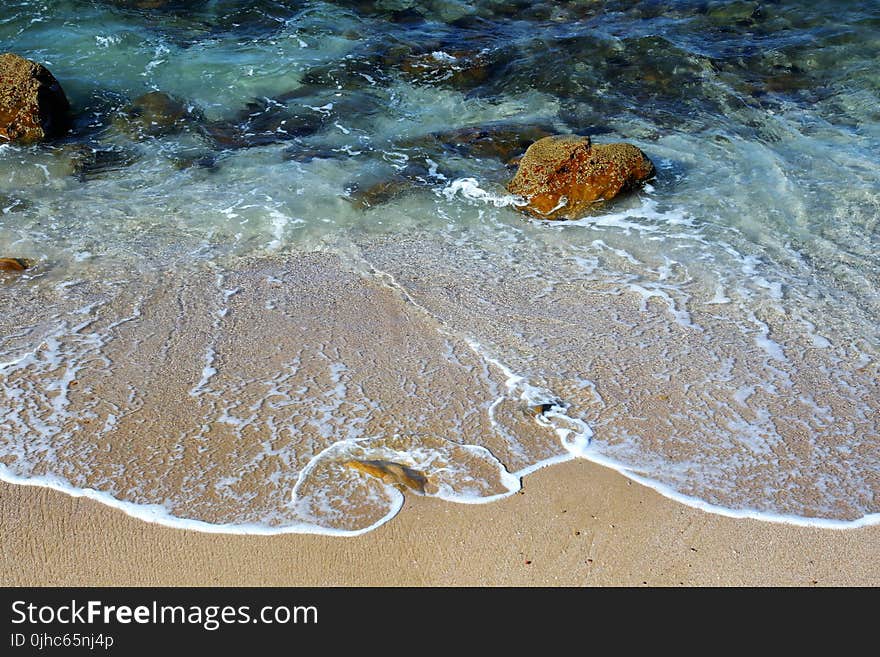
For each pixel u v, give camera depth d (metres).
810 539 3.97
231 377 4.98
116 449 4.41
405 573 3.82
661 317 5.66
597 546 3.93
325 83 9.57
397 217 7.17
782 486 4.24
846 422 4.67
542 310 5.77
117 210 7.20
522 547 3.92
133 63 9.96
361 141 8.41
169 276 6.21
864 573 3.82
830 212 6.90
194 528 3.99
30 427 4.55
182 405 4.72
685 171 7.65
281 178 7.72
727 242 6.59
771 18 10.70
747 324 5.57
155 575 3.82
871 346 5.33
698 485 4.23
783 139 8.11
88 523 4.02
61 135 8.45
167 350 5.25
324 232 6.94
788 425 4.64
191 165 7.96
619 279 6.18
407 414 4.68
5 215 7.07
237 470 4.28
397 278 6.21
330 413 4.68
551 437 4.52
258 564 3.85
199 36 10.69
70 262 6.40
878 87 8.96
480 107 9.07
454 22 11.09
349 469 4.29
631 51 9.98
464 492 4.18
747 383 4.97
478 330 5.51
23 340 5.34
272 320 5.61
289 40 10.58
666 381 4.98
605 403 4.79
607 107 8.91
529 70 9.70
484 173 7.81
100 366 5.08
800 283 6.03
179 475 4.25
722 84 9.21
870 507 4.13
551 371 5.07
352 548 3.91
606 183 7.15
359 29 10.86
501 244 6.77
